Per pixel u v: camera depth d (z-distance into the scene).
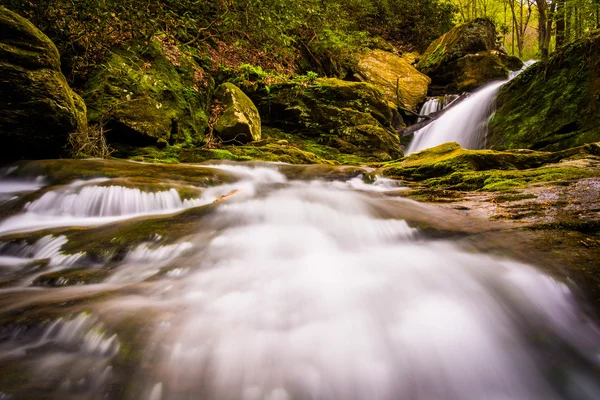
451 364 1.85
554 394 1.79
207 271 2.67
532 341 2.04
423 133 14.22
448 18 22.86
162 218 3.97
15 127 5.35
